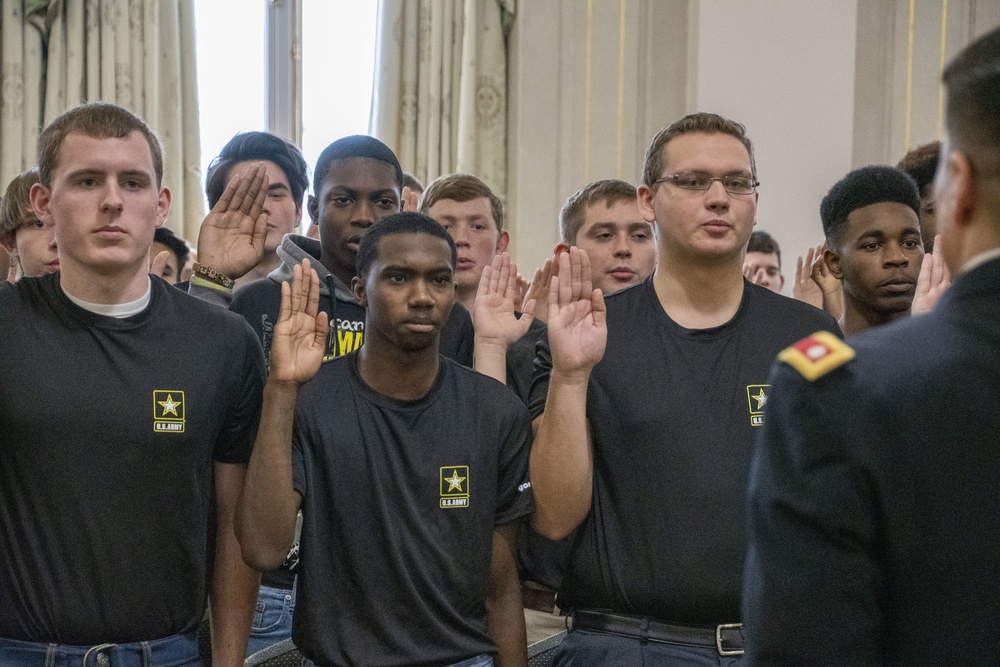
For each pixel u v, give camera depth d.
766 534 1.09
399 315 1.94
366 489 1.94
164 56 4.98
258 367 2.02
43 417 1.79
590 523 2.00
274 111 5.25
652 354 2.02
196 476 1.89
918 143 5.05
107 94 4.84
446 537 1.94
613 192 2.94
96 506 1.80
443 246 2.00
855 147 5.03
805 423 1.07
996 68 1.03
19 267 2.73
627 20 5.19
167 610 1.86
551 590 2.41
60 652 1.78
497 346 2.38
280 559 1.91
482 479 1.98
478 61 5.21
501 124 5.24
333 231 2.50
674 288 2.07
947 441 1.04
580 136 5.17
